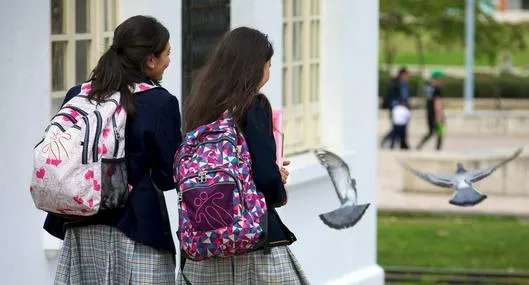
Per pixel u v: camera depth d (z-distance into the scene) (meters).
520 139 50.03
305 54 15.34
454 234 25.78
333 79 15.60
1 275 10.30
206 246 8.27
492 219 28.47
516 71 74.81
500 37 61.84
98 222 8.46
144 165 8.45
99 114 8.22
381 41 76.88
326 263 15.30
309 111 15.44
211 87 8.46
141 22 8.50
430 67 85.69
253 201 8.40
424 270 21.00
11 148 10.38
